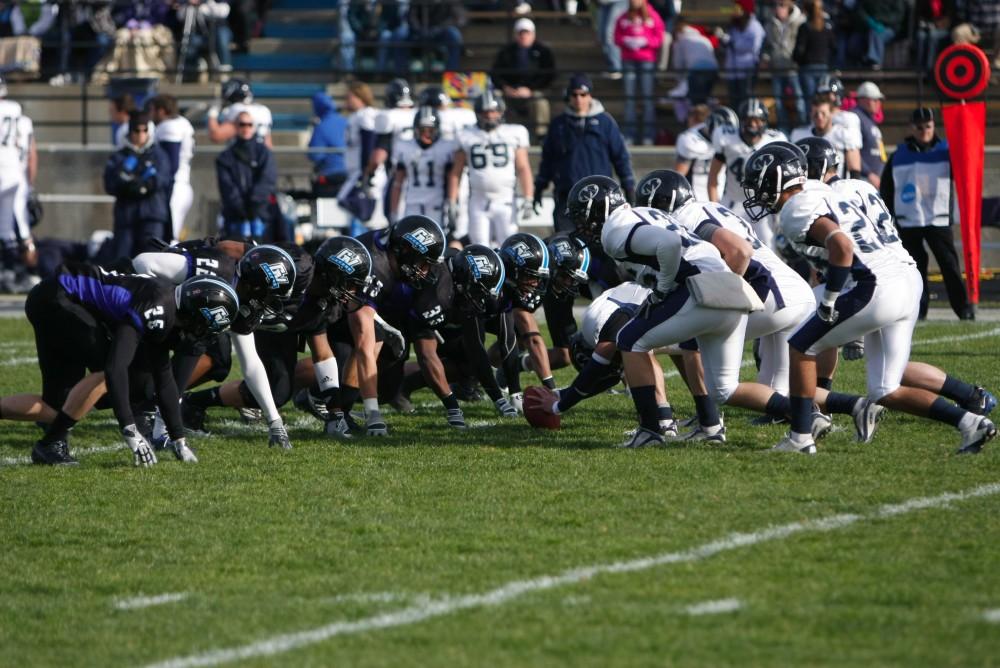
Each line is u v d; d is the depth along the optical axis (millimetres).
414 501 20453
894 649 13828
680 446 24188
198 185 56781
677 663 13555
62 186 57844
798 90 55281
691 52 58938
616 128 40469
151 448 24016
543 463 23000
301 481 22000
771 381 25172
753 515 19047
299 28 68438
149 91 58844
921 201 40844
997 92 58906
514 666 13562
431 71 59781
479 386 30859
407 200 45656
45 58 66750
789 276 24188
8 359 36531
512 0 64750
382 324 26938
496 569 16844
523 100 57812
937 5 58406
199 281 22109
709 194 40562
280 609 15547
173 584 16656
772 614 14914
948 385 23688
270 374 26750
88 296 22750
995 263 51750
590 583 16141
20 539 18844
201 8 63875
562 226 40000
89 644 14641
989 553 16984
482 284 25688
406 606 15508
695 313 22766
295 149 53906
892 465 22047
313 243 48469
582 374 25547
